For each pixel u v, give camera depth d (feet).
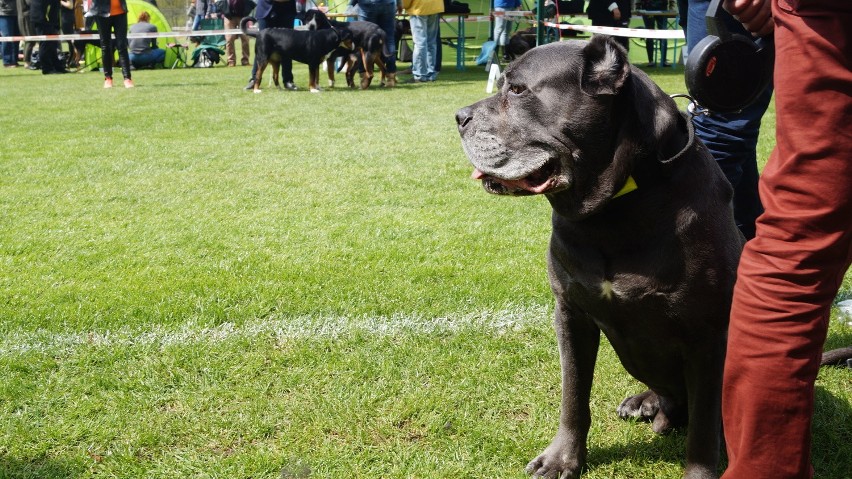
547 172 8.37
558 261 8.56
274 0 45.21
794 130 6.25
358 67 47.01
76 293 14.52
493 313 13.65
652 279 7.92
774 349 6.43
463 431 10.11
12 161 26.05
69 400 10.78
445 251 16.87
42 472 9.17
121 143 29.25
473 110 8.75
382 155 26.73
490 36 60.90
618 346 8.89
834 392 10.93
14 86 49.90
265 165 25.36
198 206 20.63
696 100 8.46
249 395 10.93
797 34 6.19
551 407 10.67
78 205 20.74
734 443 6.89
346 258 16.47
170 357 11.96
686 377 8.58
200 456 9.53
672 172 7.86
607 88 7.75
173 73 59.67
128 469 9.28
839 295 14.60
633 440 10.04
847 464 9.31
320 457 9.46
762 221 6.58
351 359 11.94
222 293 14.47
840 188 6.12
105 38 47.57
